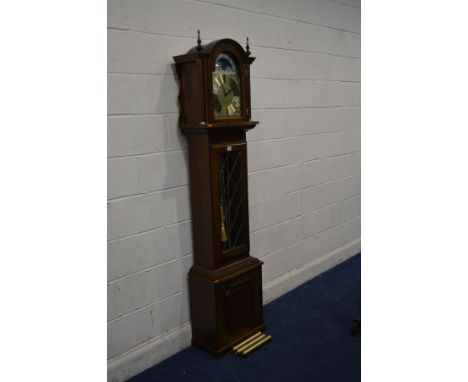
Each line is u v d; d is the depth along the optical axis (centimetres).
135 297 191
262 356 205
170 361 202
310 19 269
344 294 270
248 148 238
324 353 206
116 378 186
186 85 191
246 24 227
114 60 172
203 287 204
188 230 209
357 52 316
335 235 317
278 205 263
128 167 182
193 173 201
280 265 270
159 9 185
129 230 186
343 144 314
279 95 253
